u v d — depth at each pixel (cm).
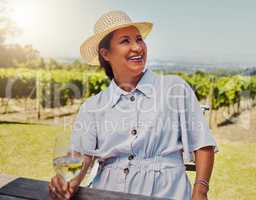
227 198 535
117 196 149
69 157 151
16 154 770
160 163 193
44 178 624
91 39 216
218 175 638
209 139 199
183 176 197
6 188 158
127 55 202
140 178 190
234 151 802
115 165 196
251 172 657
